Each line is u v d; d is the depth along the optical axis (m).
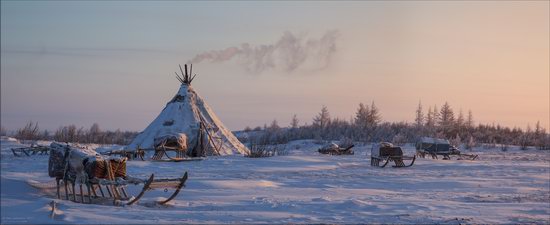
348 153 48.19
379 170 29.06
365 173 26.39
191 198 15.12
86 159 13.53
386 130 80.00
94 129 56.81
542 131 88.44
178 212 11.92
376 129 79.38
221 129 38.94
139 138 36.91
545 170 30.55
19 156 31.25
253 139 68.06
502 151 59.84
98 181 13.30
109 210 11.74
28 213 10.81
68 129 49.38
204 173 23.95
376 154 32.47
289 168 28.36
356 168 30.39
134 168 25.09
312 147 63.38
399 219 11.76
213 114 39.66
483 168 31.44
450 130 88.00
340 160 36.59
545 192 19.25
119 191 14.22
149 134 36.84
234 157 34.88
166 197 15.13
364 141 72.31
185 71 39.75
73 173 13.58
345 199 15.42
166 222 10.45
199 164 28.56
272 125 91.88
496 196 17.50
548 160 43.47
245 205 13.66
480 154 53.53
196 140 36.69
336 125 84.06
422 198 16.47
